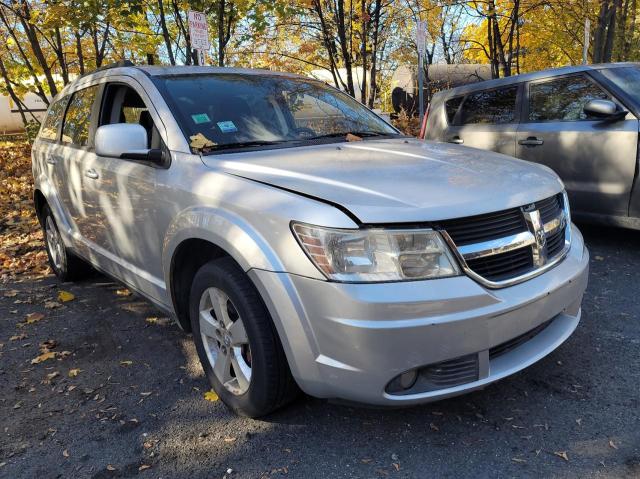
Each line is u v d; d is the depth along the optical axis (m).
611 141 4.79
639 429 2.47
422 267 2.14
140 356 3.48
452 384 2.25
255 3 8.48
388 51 12.09
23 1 9.84
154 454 2.48
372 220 2.11
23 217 7.63
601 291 4.10
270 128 3.29
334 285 2.11
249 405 2.58
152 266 3.24
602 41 10.90
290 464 2.37
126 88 3.58
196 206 2.68
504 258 2.33
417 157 2.82
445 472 2.27
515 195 2.42
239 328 2.55
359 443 2.48
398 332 2.07
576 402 2.70
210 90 3.38
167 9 8.80
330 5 9.81
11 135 19.00
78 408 2.90
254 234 2.35
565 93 5.34
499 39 11.69
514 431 2.51
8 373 3.32
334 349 2.15
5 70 11.58
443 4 11.19
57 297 4.64
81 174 3.87
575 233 2.92
